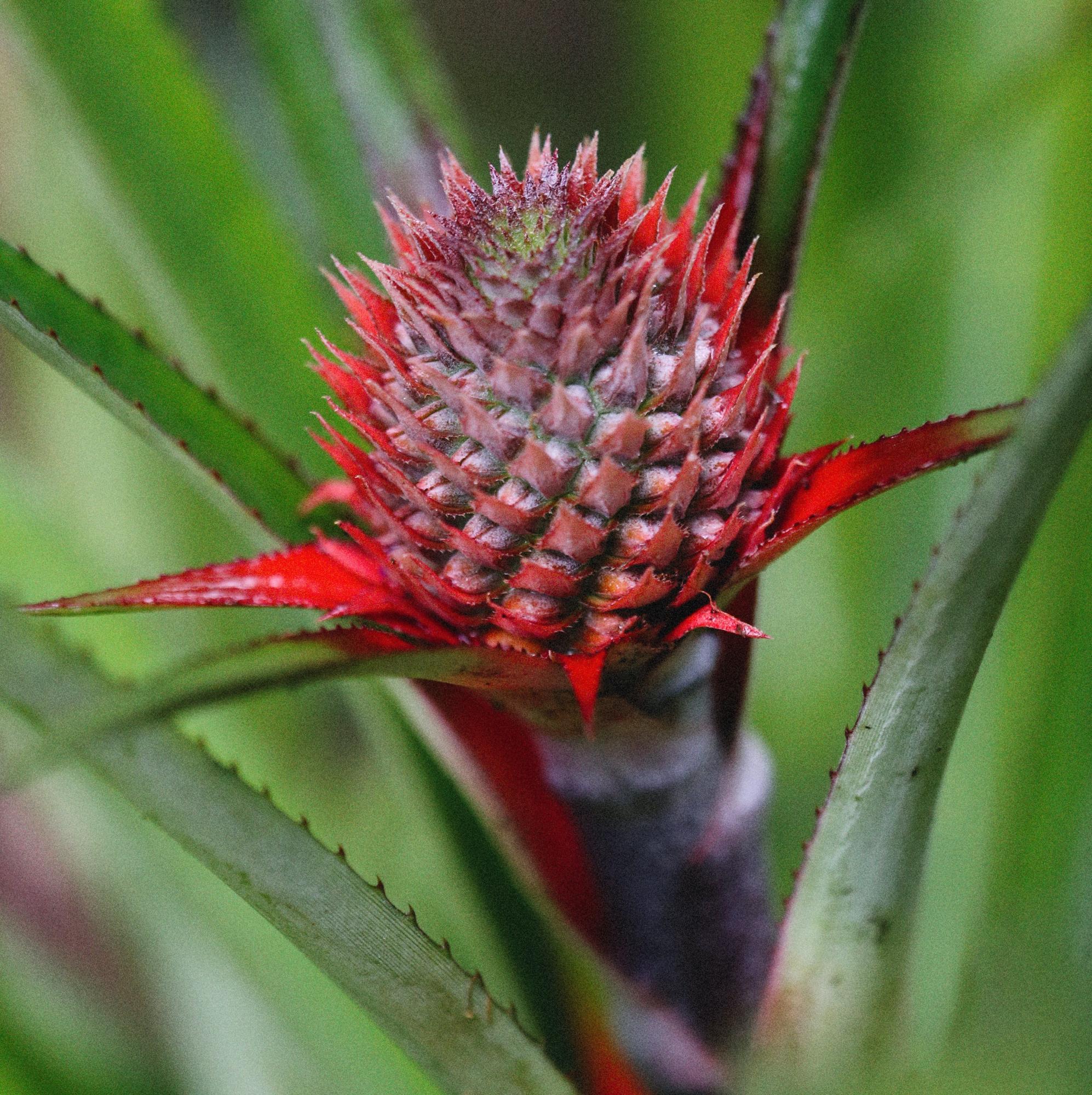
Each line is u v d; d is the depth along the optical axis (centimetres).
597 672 78
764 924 85
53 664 83
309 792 99
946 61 97
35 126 100
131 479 102
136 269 90
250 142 102
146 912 95
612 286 79
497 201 79
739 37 102
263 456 86
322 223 91
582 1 177
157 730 81
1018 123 89
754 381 80
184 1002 96
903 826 80
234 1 144
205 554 101
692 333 79
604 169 159
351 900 81
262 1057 95
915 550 97
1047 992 85
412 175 90
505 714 85
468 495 80
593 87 175
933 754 79
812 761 105
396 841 109
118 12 89
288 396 90
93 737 76
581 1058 88
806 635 107
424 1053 81
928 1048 91
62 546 95
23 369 110
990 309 95
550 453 79
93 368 80
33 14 88
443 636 80
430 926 96
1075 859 85
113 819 91
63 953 128
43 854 137
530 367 79
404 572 80
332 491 83
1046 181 93
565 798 83
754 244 79
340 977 81
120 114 89
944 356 96
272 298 90
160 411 85
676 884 84
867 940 81
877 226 91
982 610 77
